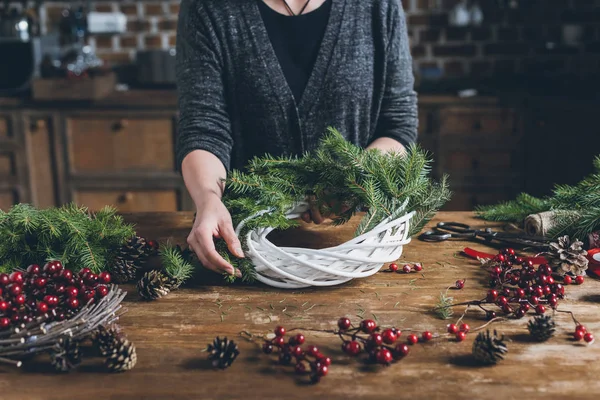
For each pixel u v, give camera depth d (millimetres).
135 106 3121
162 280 1143
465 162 3264
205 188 1300
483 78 3588
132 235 1236
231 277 1158
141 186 3230
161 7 3641
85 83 3096
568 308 1109
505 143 3207
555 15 3564
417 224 1271
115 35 3605
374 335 978
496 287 1175
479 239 1372
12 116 3166
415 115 1664
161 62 3338
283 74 1586
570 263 1199
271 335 1035
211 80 1535
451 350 1001
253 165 1309
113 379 946
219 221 1180
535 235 1337
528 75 3479
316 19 1575
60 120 3166
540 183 3186
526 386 927
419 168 1252
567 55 3602
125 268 1194
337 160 1295
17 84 3223
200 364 975
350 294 1156
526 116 3160
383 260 1142
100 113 3145
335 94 1591
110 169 3221
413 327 1058
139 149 3189
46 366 974
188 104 1521
